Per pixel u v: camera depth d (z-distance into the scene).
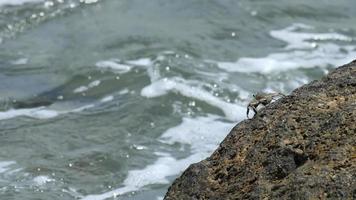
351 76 10.93
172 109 21.31
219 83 22.83
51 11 28.02
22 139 19.62
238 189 9.96
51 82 23.22
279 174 9.82
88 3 28.62
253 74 23.72
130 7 28.56
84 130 20.17
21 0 28.61
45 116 21.11
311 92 10.88
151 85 22.64
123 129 20.20
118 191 17.17
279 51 25.59
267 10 28.64
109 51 25.02
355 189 8.98
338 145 9.71
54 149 19.11
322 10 29.00
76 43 25.75
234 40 26.27
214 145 19.42
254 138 10.55
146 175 17.84
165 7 28.69
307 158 9.78
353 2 29.84
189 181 10.52
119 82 23.00
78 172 18.03
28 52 25.20
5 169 18.08
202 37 26.22
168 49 24.97
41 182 17.53
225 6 28.81
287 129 10.30
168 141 19.59
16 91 22.66
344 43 26.48
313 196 9.12
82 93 22.56
